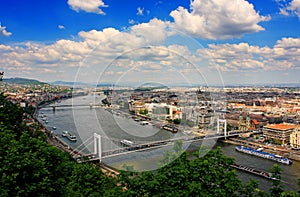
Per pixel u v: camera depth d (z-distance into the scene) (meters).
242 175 48.62
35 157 14.80
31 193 13.53
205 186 12.70
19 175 13.33
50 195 14.41
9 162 13.31
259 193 14.66
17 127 35.12
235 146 79.12
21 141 16.47
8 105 36.41
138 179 12.37
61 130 82.06
